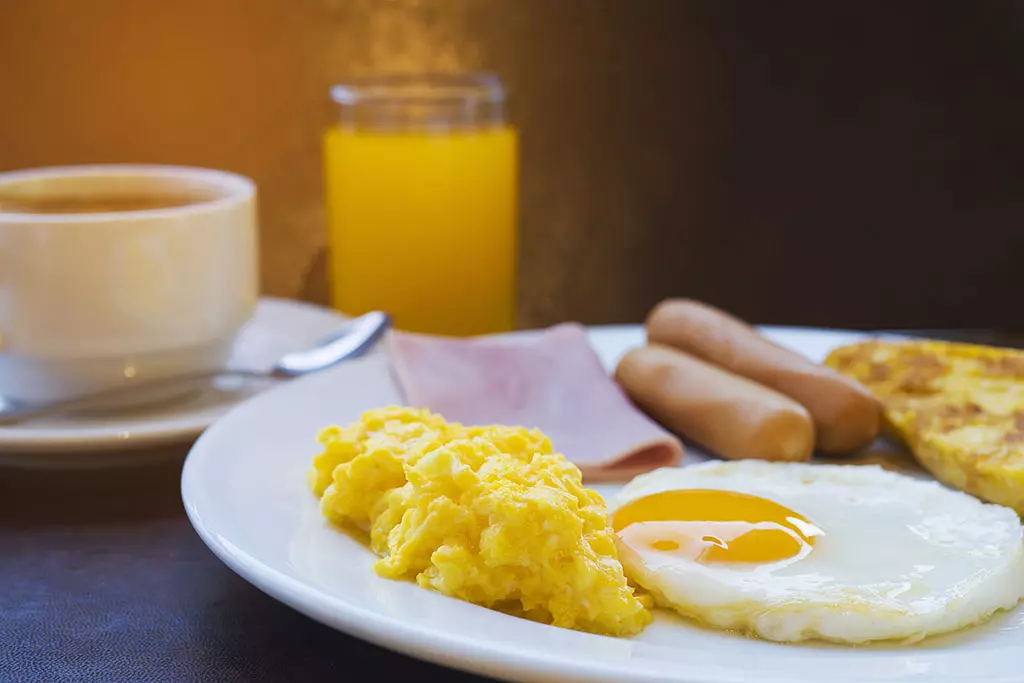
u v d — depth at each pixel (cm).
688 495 38
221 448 39
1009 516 37
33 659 35
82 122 61
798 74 64
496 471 34
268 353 49
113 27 60
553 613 33
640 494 38
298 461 39
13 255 43
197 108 62
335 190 56
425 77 57
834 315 67
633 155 64
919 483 39
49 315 44
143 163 62
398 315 55
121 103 61
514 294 57
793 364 44
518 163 63
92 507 42
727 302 66
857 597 34
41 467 44
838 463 43
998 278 67
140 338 45
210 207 45
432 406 43
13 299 44
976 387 45
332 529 36
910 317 67
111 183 49
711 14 63
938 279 67
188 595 37
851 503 38
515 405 45
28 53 60
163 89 61
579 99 63
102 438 41
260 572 33
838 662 31
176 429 41
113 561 39
